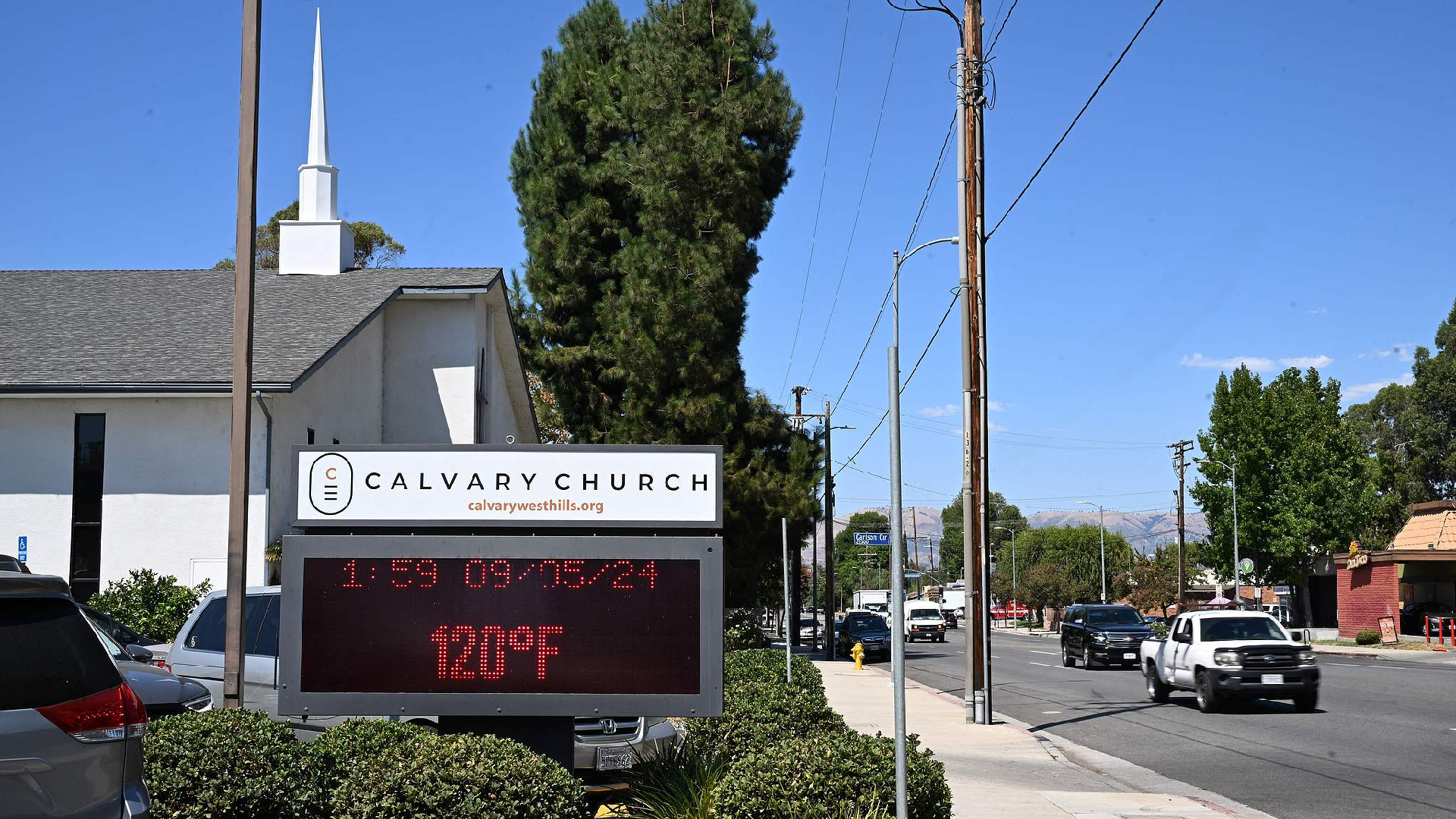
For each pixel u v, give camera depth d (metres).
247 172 10.23
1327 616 66.44
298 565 8.94
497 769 7.86
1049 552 121.19
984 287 20.75
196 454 22.11
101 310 25.83
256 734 8.24
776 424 37.91
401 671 8.88
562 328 38.50
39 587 5.92
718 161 35.34
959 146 20.73
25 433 22.31
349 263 30.62
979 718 20.33
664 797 9.58
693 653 8.94
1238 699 24.17
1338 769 14.70
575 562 8.98
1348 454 61.34
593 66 40.28
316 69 30.23
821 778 7.84
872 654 46.22
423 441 28.67
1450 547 50.72
